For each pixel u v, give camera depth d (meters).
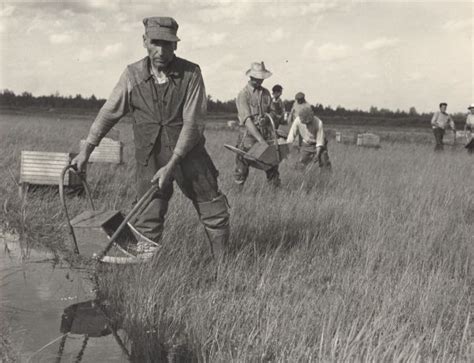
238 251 5.79
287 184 9.71
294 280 5.21
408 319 4.29
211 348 3.88
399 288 4.86
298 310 4.43
